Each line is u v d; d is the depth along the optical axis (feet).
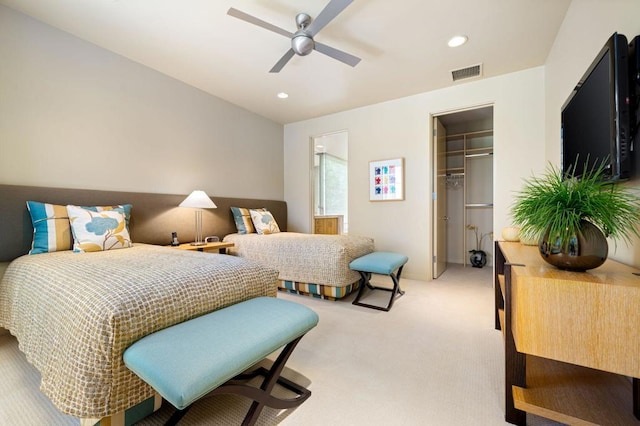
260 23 6.31
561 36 7.53
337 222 21.86
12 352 5.90
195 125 11.57
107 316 3.26
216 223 12.26
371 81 10.89
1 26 6.87
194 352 3.07
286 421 4.01
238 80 10.88
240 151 13.73
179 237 10.80
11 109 7.05
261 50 8.75
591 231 3.52
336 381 4.96
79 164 8.26
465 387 4.78
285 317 4.07
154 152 10.15
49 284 4.34
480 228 16.39
